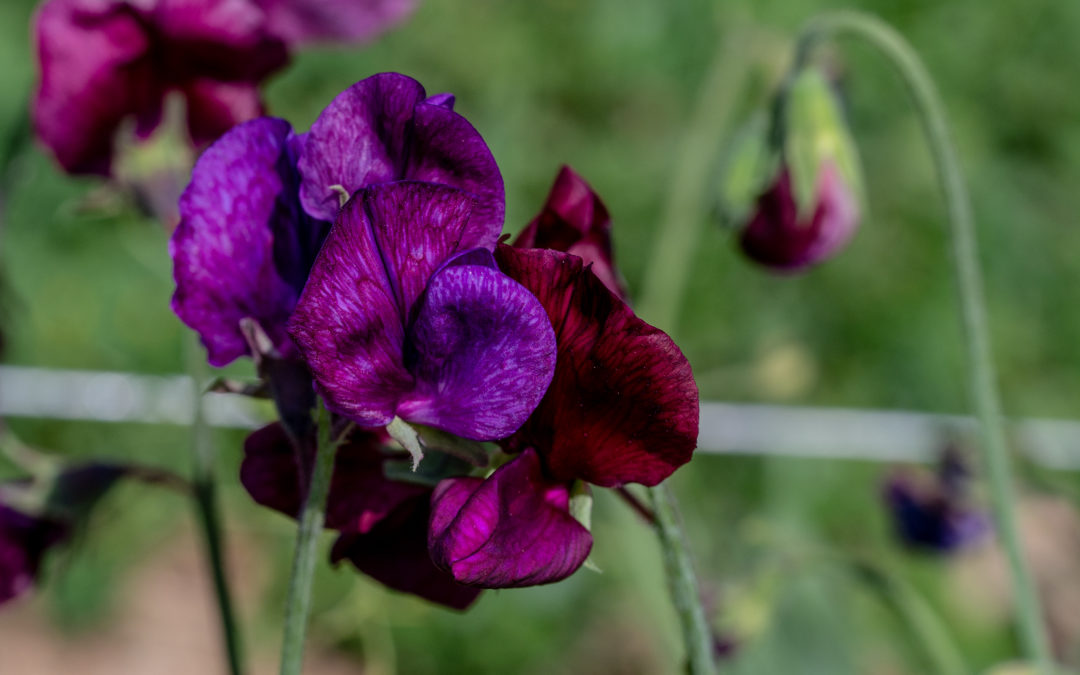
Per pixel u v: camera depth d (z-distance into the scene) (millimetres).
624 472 285
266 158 291
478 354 275
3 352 465
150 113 401
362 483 297
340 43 434
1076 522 848
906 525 675
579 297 276
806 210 478
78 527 398
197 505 401
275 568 744
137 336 807
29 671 734
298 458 291
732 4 701
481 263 274
